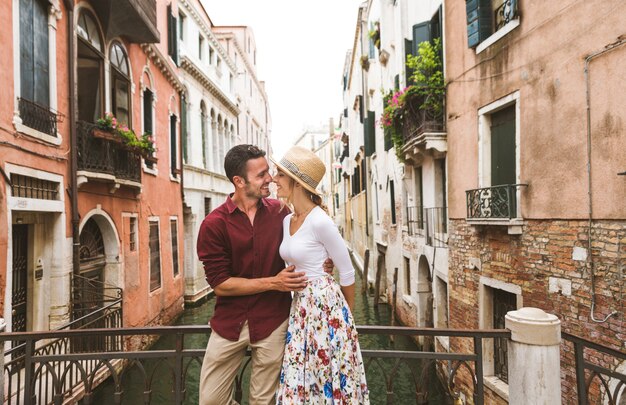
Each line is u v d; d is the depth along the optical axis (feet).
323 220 6.60
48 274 23.50
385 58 47.06
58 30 24.27
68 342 23.50
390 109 33.65
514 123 20.85
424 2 32.01
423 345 33.35
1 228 18.33
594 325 15.34
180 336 8.85
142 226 36.81
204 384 7.19
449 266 27.81
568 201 16.67
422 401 8.80
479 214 22.41
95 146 27.35
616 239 14.47
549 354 8.28
